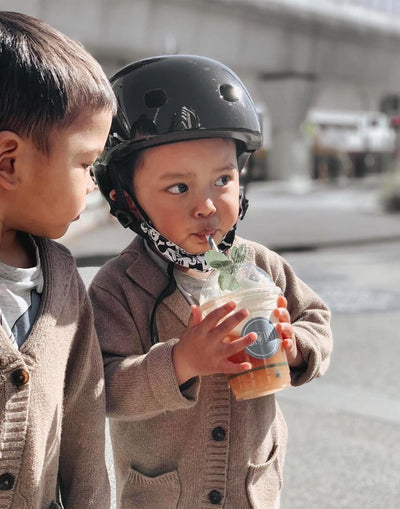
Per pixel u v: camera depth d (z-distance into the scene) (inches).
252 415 67.7
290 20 1277.1
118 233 552.7
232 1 1152.2
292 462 149.8
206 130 62.7
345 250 498.3
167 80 63.6
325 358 70.5
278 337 59.2
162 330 66.5
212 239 63.6
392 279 370.6
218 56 1230.9
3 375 50.8
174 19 1110.4
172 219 64.1
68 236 509.7
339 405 180.5
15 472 51.8
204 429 65.9
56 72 50.4
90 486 60.1
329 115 1648.6
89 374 59.3
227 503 65.9
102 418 60.1
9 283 52.7
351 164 1638.8
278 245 504.7
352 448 156.3
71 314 56.7
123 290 67.0
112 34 1056.2
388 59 1566.2
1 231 53.5
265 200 1016.2
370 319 275.1
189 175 63.4
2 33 50.8
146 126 62.9
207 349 56.9
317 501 133.6
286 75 1389.0
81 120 51.8
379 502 133.5
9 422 51.0
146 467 67.2
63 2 960.9
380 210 832.3
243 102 65.5
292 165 1456.7
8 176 51.0
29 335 52.4
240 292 58.7
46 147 50.8
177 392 58.5
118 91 64.7
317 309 74.5
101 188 68.6
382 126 1707.7
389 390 191.5
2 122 50.1
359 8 1432.1
